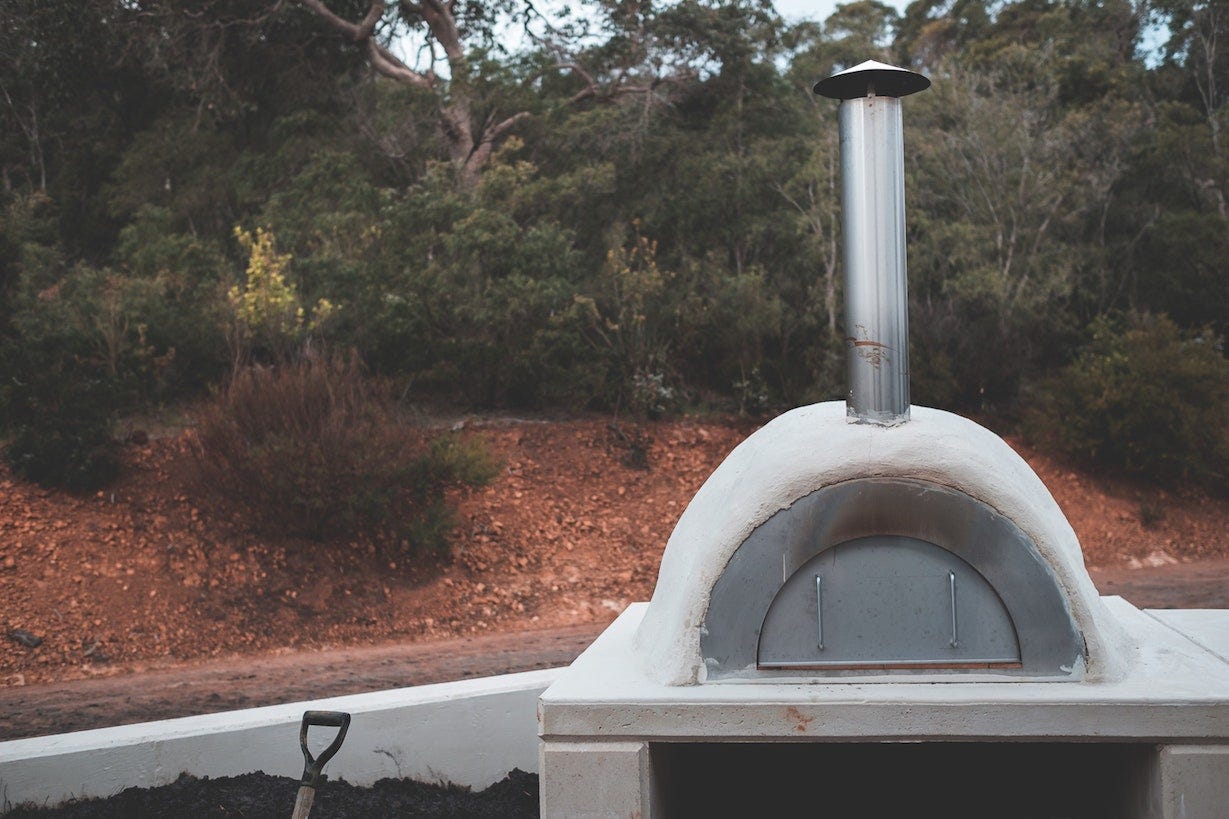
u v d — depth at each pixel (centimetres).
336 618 1009
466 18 2473
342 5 2552
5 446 1109
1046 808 432
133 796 434
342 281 1474
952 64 2088
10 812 422
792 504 354
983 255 1783
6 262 1422
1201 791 323
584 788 343
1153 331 1518
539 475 1346
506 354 1490
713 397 1574
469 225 1529
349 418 1120
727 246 2036
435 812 436
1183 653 383
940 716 329
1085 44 3028
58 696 781
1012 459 412
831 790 455
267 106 2580
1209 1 2972
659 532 1291
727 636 355
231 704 736
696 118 2472
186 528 1064
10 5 2197
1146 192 2181
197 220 2250
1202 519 1407
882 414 365
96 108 2548
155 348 1386
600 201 2114
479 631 1034
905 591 352
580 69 2425
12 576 956
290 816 416
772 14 2459
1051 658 346
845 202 373
